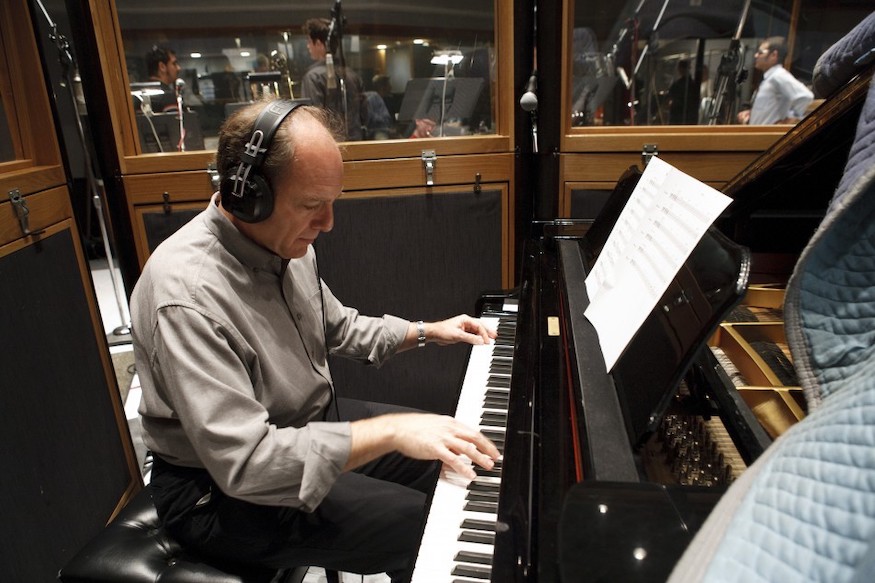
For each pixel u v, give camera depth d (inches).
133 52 72.2
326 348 55.2
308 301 49.3
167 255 39.9
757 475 16.3
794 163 43.6
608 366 33.7
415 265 81.7
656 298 31.6
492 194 80.0
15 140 57.6
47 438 56.3
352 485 45.6
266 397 43.3
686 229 31.8
